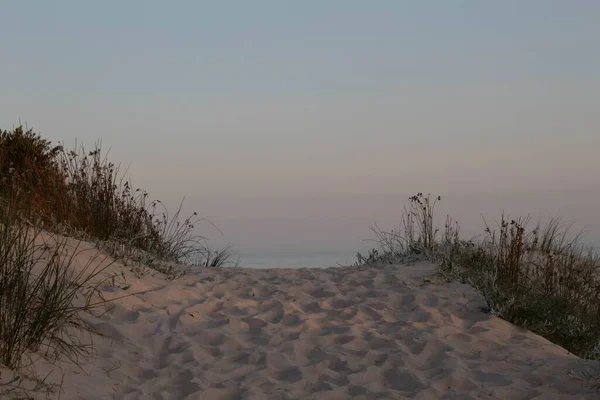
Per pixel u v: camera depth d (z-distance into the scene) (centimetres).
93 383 500
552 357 625
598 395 524
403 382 558
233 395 522
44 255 681
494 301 754
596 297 823
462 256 941
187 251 1030
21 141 970
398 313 738
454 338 664
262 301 764
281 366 582
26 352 491
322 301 777
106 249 827
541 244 1055
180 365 564
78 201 883
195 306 719
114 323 631
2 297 482
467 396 525
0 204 601
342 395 527
